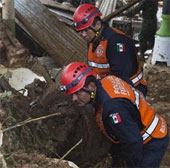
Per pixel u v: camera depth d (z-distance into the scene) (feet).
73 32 27.12
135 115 10.11
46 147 12.53
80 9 12.48
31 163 10.39
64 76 9.76
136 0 32.32
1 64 19.77
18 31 27.50
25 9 27.94
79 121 13.99
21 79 17.93
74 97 9.86
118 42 12.35
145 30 31.42
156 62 25.17
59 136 13.47
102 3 38.68
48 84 16.51
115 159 13.06
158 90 21.66
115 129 9.67
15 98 13.94
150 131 10.50
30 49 27.68
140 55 31.68
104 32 12.54
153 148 10.55
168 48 24.70
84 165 13.93
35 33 27.12
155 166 10.68
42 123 13.62
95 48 12.79
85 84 9.63
